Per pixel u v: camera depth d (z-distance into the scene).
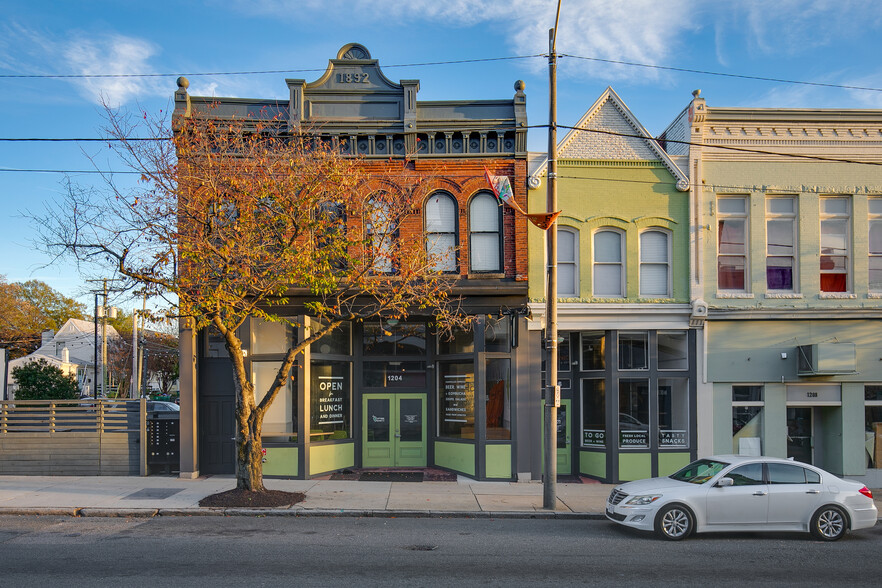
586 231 16.25
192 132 14.80
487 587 7.74
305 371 15.52
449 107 16.41
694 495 10.62
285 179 12.85
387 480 15.50
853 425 16.20
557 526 11.57
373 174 15.87
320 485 14.61
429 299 13.88
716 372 16.17
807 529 10.71
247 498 12.48
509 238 16.06
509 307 15.81
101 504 12.25
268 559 8.77
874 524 10.88
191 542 9.68
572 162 16.34
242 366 12.88
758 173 16.52
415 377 17.28
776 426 16.20
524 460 15.59
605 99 16.50
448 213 16.17
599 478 16.19
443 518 12.06
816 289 16.38
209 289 11.91
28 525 10.84
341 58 16.36
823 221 16.77
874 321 16.36
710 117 16.41
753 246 16.42
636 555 9.49
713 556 9.52
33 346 62.91
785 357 16.19
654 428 15.98
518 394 15.75
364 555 9.12
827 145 16.62
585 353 16.84
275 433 15.73
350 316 13.04
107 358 54.62
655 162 16.45
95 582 7.55
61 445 15.81
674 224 16.36
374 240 14.38
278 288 13.16
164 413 16.36
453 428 16.61
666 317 16.14
